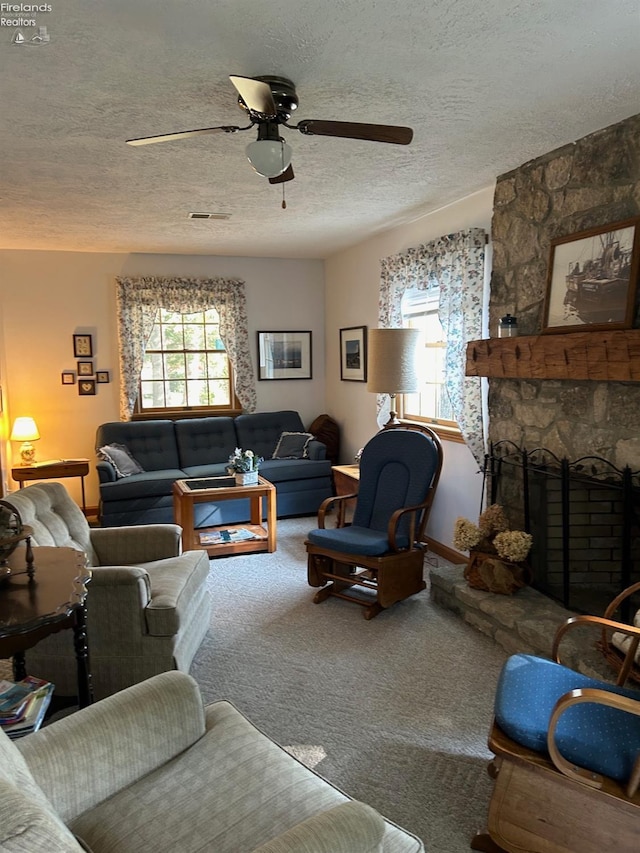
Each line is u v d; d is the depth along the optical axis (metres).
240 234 5.05
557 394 3.05
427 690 2.62
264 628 3.27
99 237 5.03
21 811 0.79
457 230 4.07
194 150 2.89
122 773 1.43
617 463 2.69
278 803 1.35
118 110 2.41
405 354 4.05
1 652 1.68
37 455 5.76
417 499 3.58
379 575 3.35
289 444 5.95
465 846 1.77
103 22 1.74
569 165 2.92
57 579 1.98
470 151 3.03
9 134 2.65
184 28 1.79
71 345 5.77
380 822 1.15
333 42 1.91
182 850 1.24
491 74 2.16
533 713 1.69
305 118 2.57
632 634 1.88
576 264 2.85
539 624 2.75
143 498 5.03
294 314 6.56
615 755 1.55
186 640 2.71
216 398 6.38
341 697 2.57
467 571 3.36
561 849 1.61
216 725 1.66
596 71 2.15
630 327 2.55
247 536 4.64
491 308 3.55
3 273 5.51
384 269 4.90
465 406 3.87
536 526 3.19
